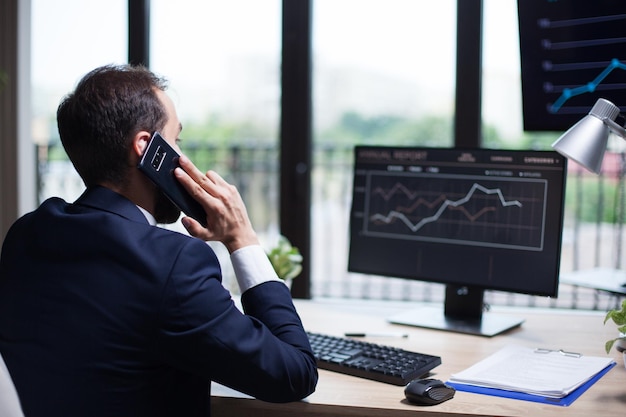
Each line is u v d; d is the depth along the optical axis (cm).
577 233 431
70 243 115
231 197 136
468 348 170
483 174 190
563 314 208
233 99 627
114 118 120
